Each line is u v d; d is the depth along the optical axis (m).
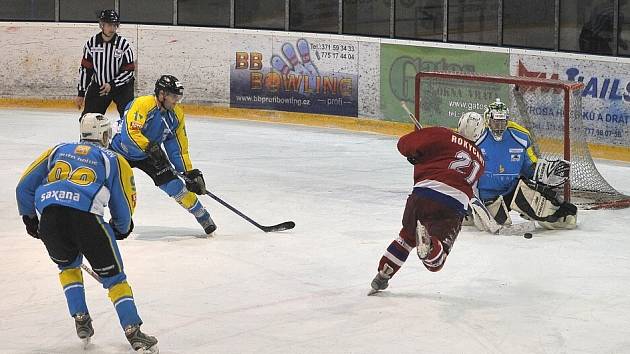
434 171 11.98
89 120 10.66
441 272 13.62
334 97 27.22
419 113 19.58
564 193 16.88
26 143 24.02
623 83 22.52
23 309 11.94
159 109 15.02
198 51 28.78
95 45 21.61
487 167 15.92
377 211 17.48
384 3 26.47
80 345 10.71
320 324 11.43
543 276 13.45
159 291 12.69
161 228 16.16
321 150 23.81
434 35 25.91
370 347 10.69
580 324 11.48
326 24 27.41
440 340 10.92
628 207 18.08
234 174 20.80
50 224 10.19
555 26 23.94
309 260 14.20
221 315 11.74
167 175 15.12
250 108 28.45
